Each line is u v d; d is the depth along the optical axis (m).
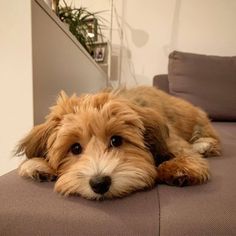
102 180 0.69
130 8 2.88
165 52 2.91
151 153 0.88
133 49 2.94
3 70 1.01
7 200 0.67
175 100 1.35
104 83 2.65
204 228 0.60
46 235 0.62
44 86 1.11
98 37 2.88
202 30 2.84
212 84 2.37
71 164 0.80
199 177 0.77
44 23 1.08
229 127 2.07
